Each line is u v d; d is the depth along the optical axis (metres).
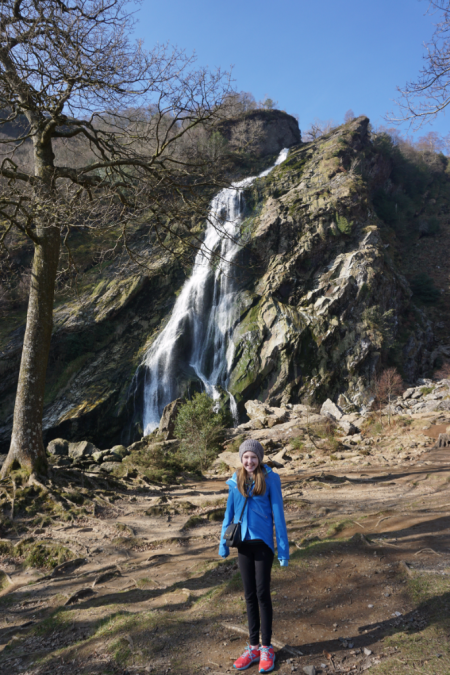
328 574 3.85
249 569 2.85
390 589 3.47
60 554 6.29
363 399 32.59
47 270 9.47
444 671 2.31
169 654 2.96
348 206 41.28
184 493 10.02
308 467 13.89
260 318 35.88
